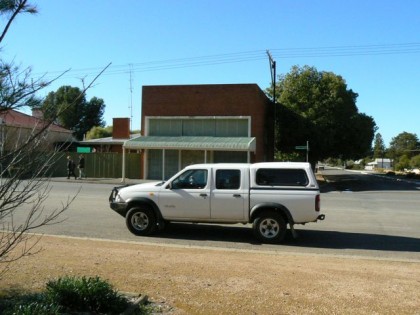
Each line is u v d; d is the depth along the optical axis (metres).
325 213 15.95
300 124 39.94
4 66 3.60
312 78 41.59
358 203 20.09
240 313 5.11
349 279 6.54
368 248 9.73
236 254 8.30
